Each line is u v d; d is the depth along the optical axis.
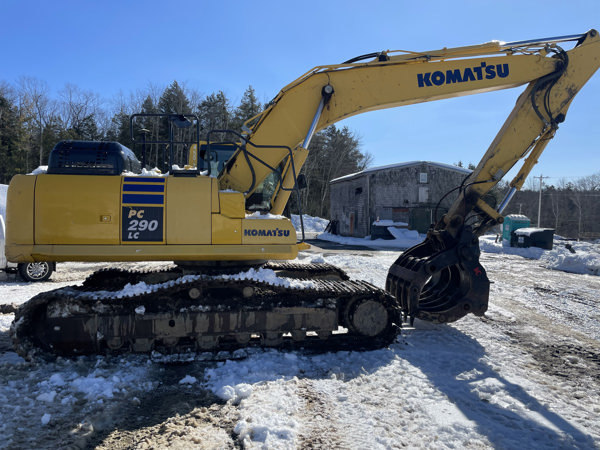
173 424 3.28
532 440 3.08
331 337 5.09
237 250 4.77
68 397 3.68
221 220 4.76
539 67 5.91
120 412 3.53
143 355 4.77
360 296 5.08
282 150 5.55
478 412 3.51
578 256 13.05
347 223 29.39
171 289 4.62
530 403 3.71
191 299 4.77
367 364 4.57
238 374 4.26
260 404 3.56
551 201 64.12
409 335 5.79
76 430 3.17
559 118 5.91
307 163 48.12
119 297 4.50
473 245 5.93
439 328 6.19
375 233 24.41
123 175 4.75
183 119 5.03
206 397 3.79
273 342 4.91
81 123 46.00
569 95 5.93
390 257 15.60
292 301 4.93
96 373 4.23
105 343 4.76
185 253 4.68
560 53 5.94
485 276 5.93
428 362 4.72
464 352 5.12
